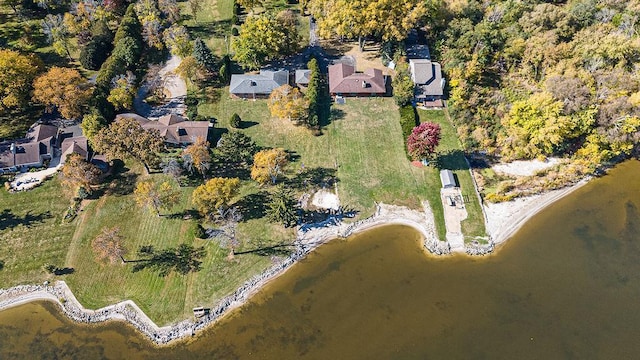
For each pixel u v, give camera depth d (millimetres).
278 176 93688
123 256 81375
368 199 91000
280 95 100688
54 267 79812
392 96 110438
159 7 124438
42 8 128625
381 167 96000
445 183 91750
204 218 86625
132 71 112688
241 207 88812
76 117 99625
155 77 113500
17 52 103000
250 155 97125
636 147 98688
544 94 95938
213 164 95188
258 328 73750
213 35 125625
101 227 85375
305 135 101562
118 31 116750
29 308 76125
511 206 90250
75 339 72688
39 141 94312
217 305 75875
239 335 72938
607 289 79000
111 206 88438
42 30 122062
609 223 87875
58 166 94312
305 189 92188
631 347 72062
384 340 72812
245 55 109312
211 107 106938
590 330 73938
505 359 70750
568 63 104188
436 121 104625
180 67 105500
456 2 119562
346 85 108125
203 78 113625
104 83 103312
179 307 75562
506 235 86125
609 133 93188
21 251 82125
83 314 75000
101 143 86875
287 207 84125
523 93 106875
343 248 84250
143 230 85000
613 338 73000
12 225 85250
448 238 85375
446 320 75125
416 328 74188
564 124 93375
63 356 71125
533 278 80375
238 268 80375
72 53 117375
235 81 109062
